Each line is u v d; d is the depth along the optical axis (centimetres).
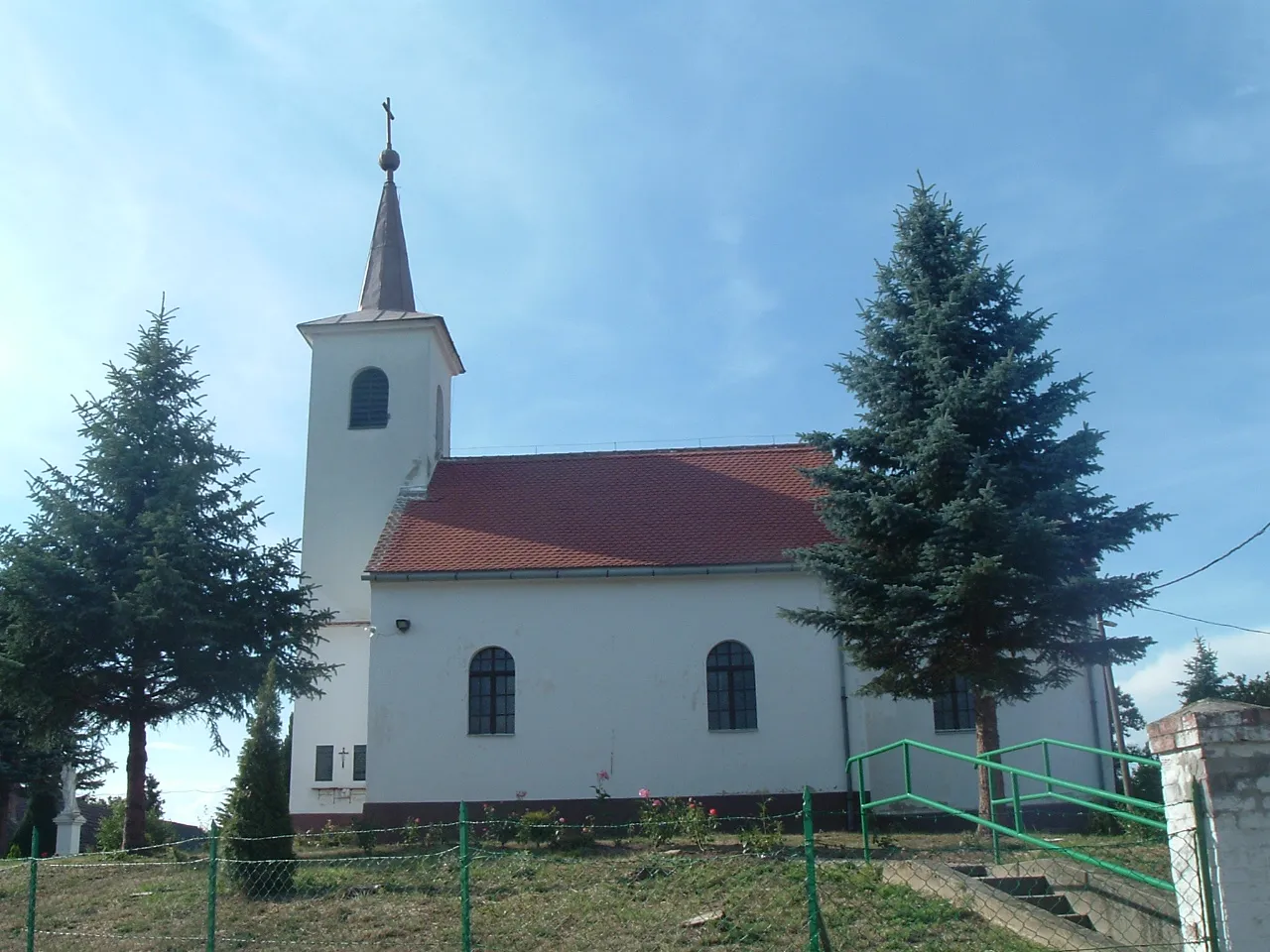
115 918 1430
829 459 2655
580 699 2348
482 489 2758
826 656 2348
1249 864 720
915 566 1908
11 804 3406
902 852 1559
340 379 2892
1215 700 771
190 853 1894
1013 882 1221
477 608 2403
